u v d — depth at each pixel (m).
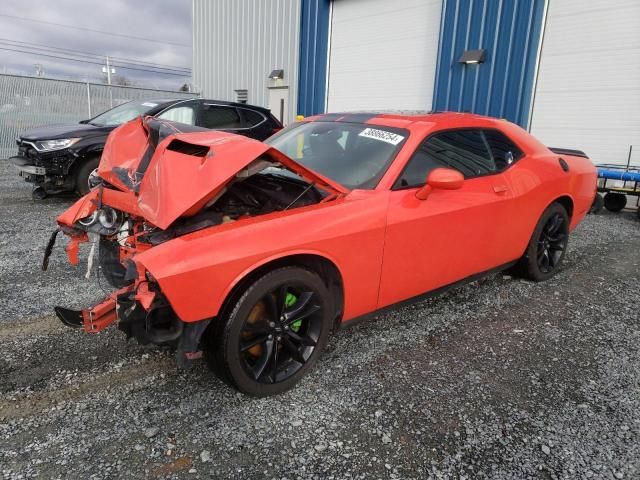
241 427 2.28
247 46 17.95
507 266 4.11
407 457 2.12
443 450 2.17
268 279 2.38
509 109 10.48
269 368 2.50
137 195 2.67
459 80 11.24
